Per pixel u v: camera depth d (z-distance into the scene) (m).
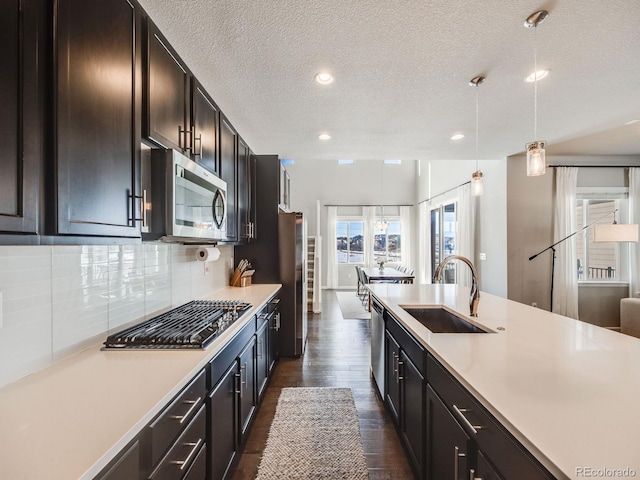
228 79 1.99
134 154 1.21
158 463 0.92
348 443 1.95
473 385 0.96
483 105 2.43
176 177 1.39
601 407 0.83
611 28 1.54
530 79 2.04
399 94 2.23
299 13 1.42
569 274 4.04
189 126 1.72
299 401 2.46
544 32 1.57
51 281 1.15
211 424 1.33
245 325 1.85
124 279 1.57
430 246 7.75
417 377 1.56
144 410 0.85
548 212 4.09
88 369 1.12
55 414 0.83
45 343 1.12
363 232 9.04
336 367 3.15
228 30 1.53
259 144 3.33
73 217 0.90
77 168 0.92
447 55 1.77
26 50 0.77
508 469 0.80
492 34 1.59
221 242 2.37
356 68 1.89
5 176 0.71
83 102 0.95
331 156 3.82
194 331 1.46
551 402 0.86
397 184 9.02
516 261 4.07
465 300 2.43
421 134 3.06
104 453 0.68
